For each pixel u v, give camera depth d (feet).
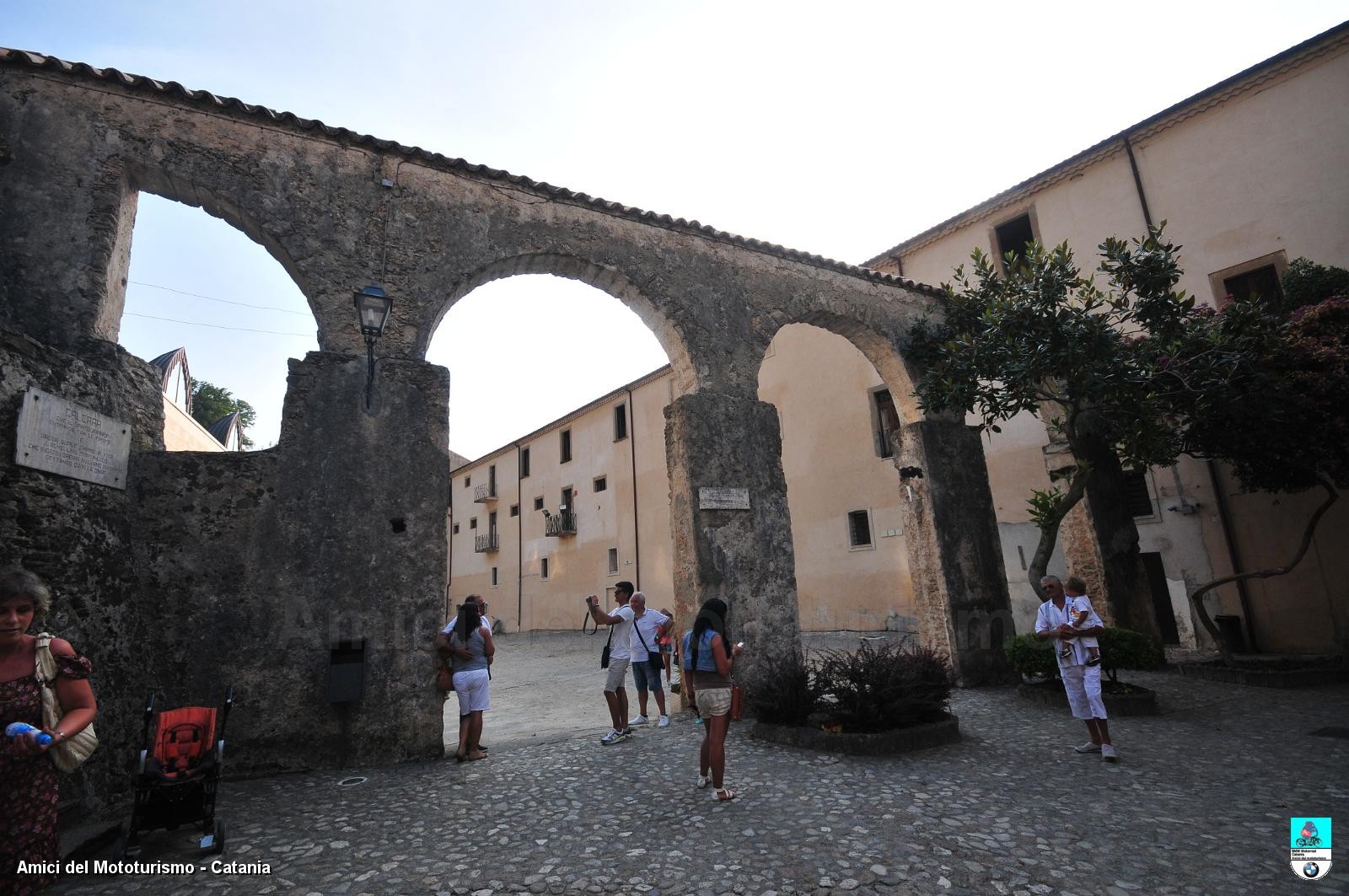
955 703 28.02
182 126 22.26
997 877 11.78
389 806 16.62
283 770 19.53
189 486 20.57
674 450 29.12
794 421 69.10
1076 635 20.04
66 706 11.14
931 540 33.35
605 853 13.34
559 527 98.27
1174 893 11.09
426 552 22.47
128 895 11.94
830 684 22.53
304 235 23.26
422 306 24.49
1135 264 29.78
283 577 20.75
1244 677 30.58
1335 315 31.48
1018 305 29.37
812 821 14.69
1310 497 38.09
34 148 20.34
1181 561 42.27
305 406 22.03
